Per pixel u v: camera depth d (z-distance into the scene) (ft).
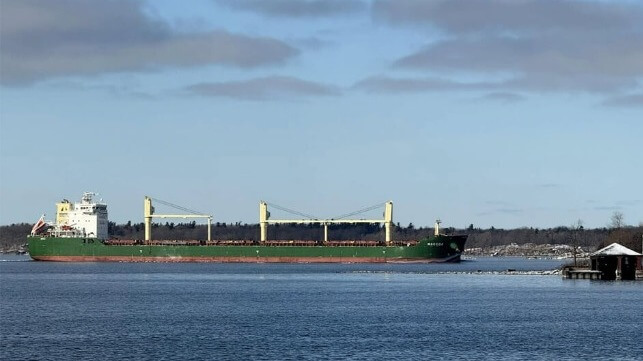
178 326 412.16
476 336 380.78
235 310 491.72
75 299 574.15
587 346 353.92
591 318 450.71
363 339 369.71
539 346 353.51
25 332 390.63
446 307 512.63
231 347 347.15
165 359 320.50
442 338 374.02
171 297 590.96
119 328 404.36
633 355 333.21
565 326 417.08
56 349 342.03
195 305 525.34
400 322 431.43
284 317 452.35
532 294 617.21
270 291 651.25
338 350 341.00
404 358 325.01
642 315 463.83
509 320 442.09
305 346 350.43
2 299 575.38
